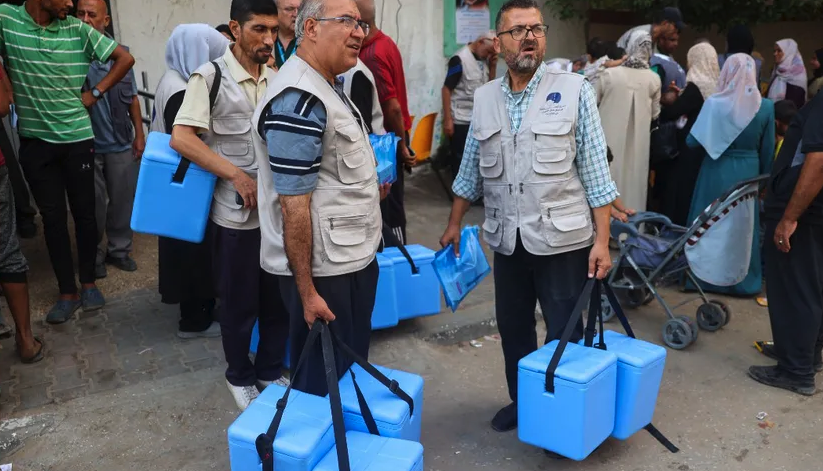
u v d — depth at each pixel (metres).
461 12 8.05
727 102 4.81
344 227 2.46
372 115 4.13
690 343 4.20
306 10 2.33
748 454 3.16
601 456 3.13
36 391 3.54
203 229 3.17
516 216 2.91
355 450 2.33
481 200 7.25
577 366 2.65
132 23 6.12
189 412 3.39
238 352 3.33
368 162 2.53
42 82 4.06
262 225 2.63
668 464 3.07
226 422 3.32
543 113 2.80
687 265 4.32
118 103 4.82
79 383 3.62
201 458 3.06
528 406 2.75
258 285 3.27
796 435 3.31
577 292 2.95
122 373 3.73
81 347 4.02
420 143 6.06
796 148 3.48
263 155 2.54
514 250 2.97
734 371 3.94
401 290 4.11
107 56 4.26
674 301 4.95
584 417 2.61
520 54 2.72
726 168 4.92
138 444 3.15
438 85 8.16
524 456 3.14
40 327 4.25
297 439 2.24
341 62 2.35
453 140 7.36
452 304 3.26
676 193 5.90
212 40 3.73
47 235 4.27
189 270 3.84
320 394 2.68
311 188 2.30
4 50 4.02
